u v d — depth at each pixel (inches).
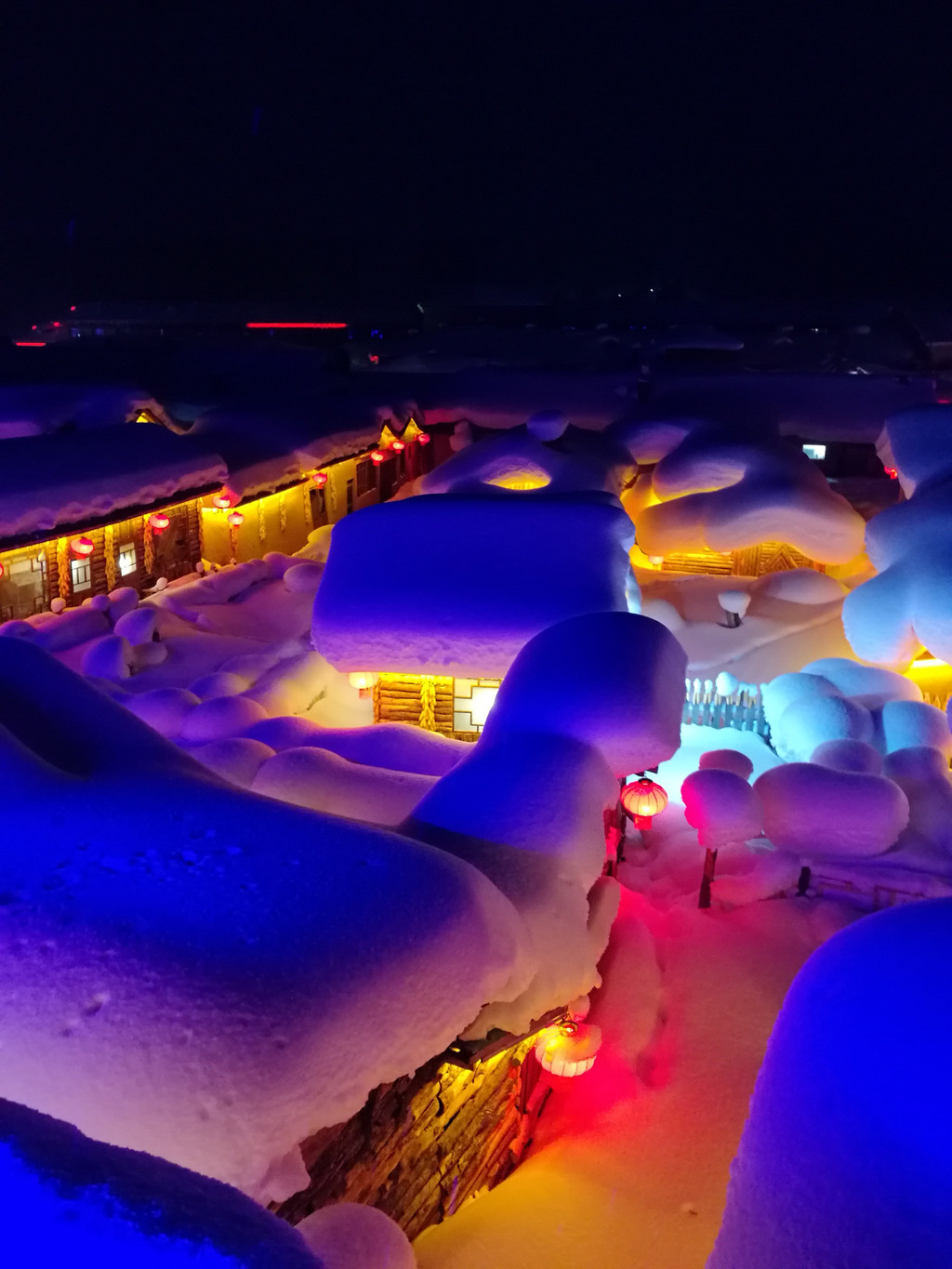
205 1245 98.6
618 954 399.5
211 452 909.8
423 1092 249.9
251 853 259.3
